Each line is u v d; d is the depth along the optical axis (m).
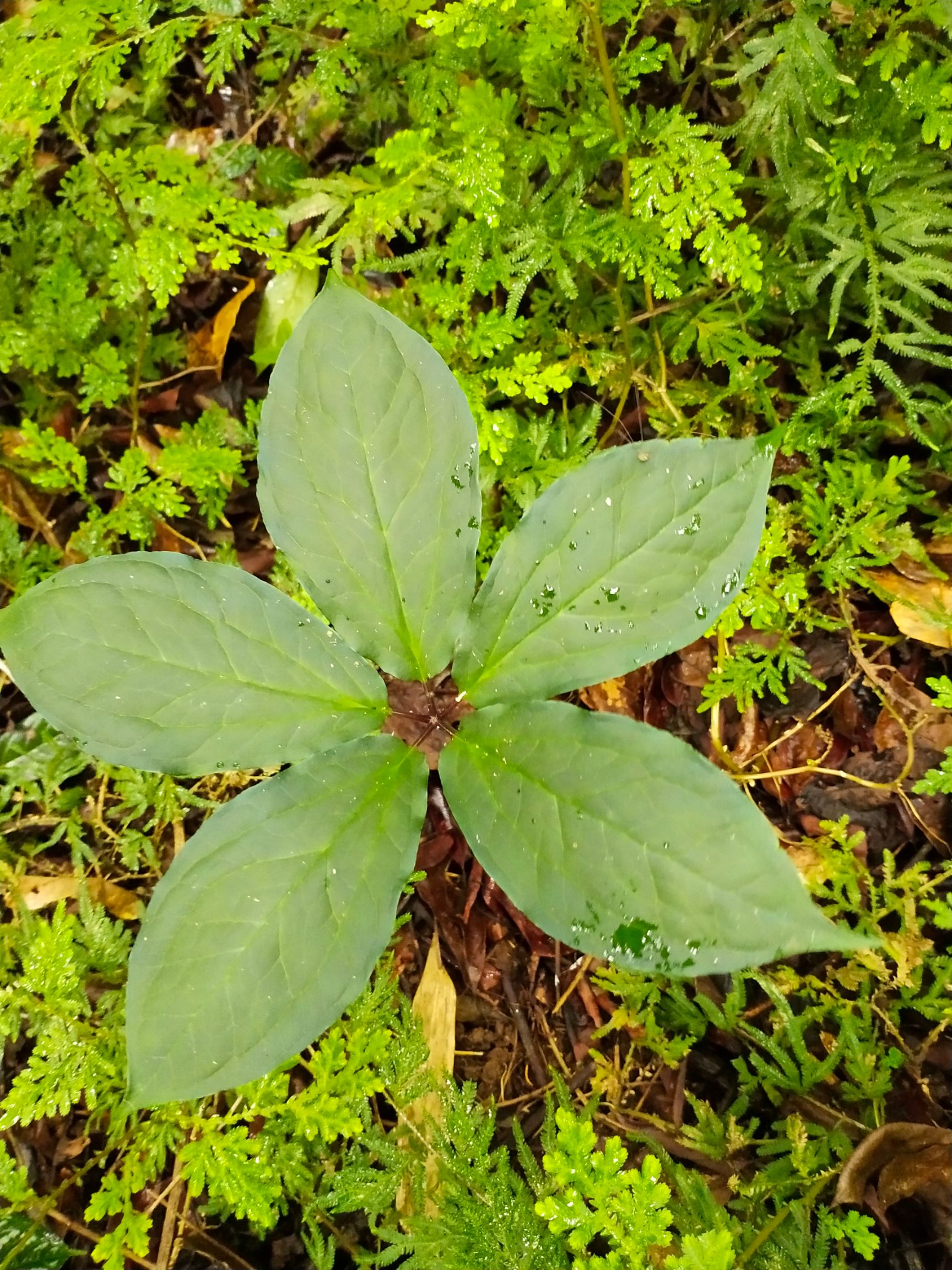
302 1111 0.36
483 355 0.43
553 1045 0.40
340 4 0.43
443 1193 0.36
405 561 0.35
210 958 0.31
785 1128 0.37
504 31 0.41
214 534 0.47
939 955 0.40
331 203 0.45
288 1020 0.31
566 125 0.42
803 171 0.42
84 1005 0.38
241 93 0.50
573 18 0.37
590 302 0.45
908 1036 0.39
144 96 0.49
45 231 0.47
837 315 0.42
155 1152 0.38
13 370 0.49
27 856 0.43
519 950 0.41
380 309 0.34
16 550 0.45
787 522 0.42
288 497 0.34
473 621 0.35
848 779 0.42
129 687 0.34
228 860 0.32
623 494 0.33
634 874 0.30
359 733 0.35
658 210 0.41
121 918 0.43
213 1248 0.39
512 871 0.32
